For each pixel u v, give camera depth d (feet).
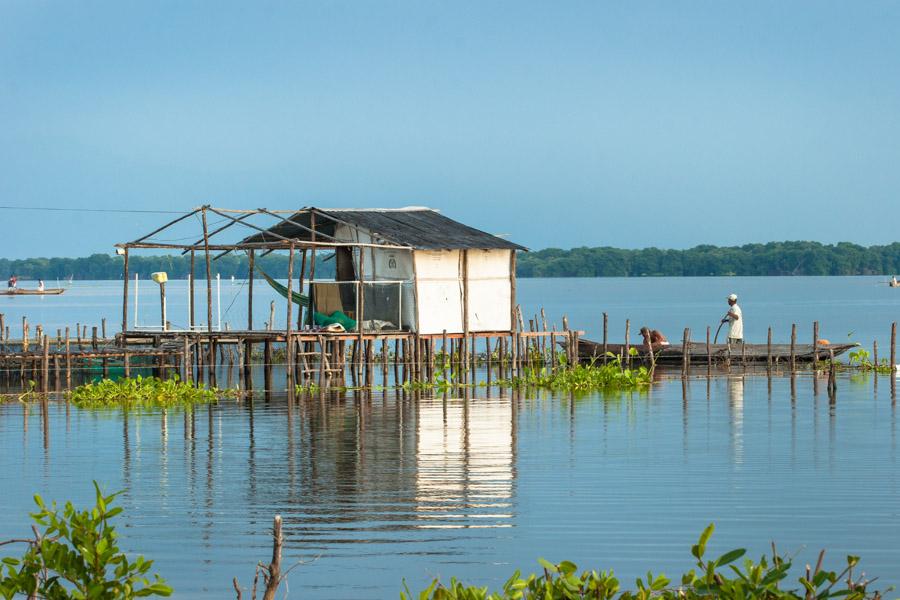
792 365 311.47
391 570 116.78
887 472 164.04
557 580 76.54
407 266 296.30
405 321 297.53
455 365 320.70
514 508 141.79
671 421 218.59
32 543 80.94
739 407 241.14
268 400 258.37
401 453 181.37
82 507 143.02
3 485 156.97
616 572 115.55
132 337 289.53
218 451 184.24
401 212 320.29
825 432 203.41
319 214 298.76
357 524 134.31
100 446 189.78
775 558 77.20
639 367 312.09
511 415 228.43
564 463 171.94
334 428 209.67
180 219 288.30
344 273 313.53
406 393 274.16
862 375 320.09
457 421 219.00
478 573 115.55
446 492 151.33
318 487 154.92
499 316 305.73
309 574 115.44
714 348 338.34
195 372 293.02
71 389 274.98
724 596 74.13
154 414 231.91
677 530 131.03
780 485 154.92
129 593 75.56
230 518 137.80
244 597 108.58
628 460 174.40
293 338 278.26
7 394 266.98
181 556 122.11
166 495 150.51
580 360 338.95
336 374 299.58
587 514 138.51
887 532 129.90
